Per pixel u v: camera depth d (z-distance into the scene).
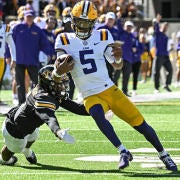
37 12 73.88
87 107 22.31
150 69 75.94
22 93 42.56
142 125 22.50
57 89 22.27
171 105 48.00
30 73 43.00
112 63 23.06
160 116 41.38
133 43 56.12
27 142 23.39
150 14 91.06
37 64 43.03
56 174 21.75
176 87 67.75
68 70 22.03
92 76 22.28
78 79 22.47
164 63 59.44
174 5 95.06
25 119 22.55
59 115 41.09
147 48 73.38
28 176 21.39
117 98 22.38
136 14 85.50
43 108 21.84
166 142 30.36
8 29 41.03
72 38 22.55
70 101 22.73
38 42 43.03
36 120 22.64
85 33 22.36
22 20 47.22
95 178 20.94
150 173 21.94
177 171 22.38
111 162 24.48
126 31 52.59
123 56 52.59
